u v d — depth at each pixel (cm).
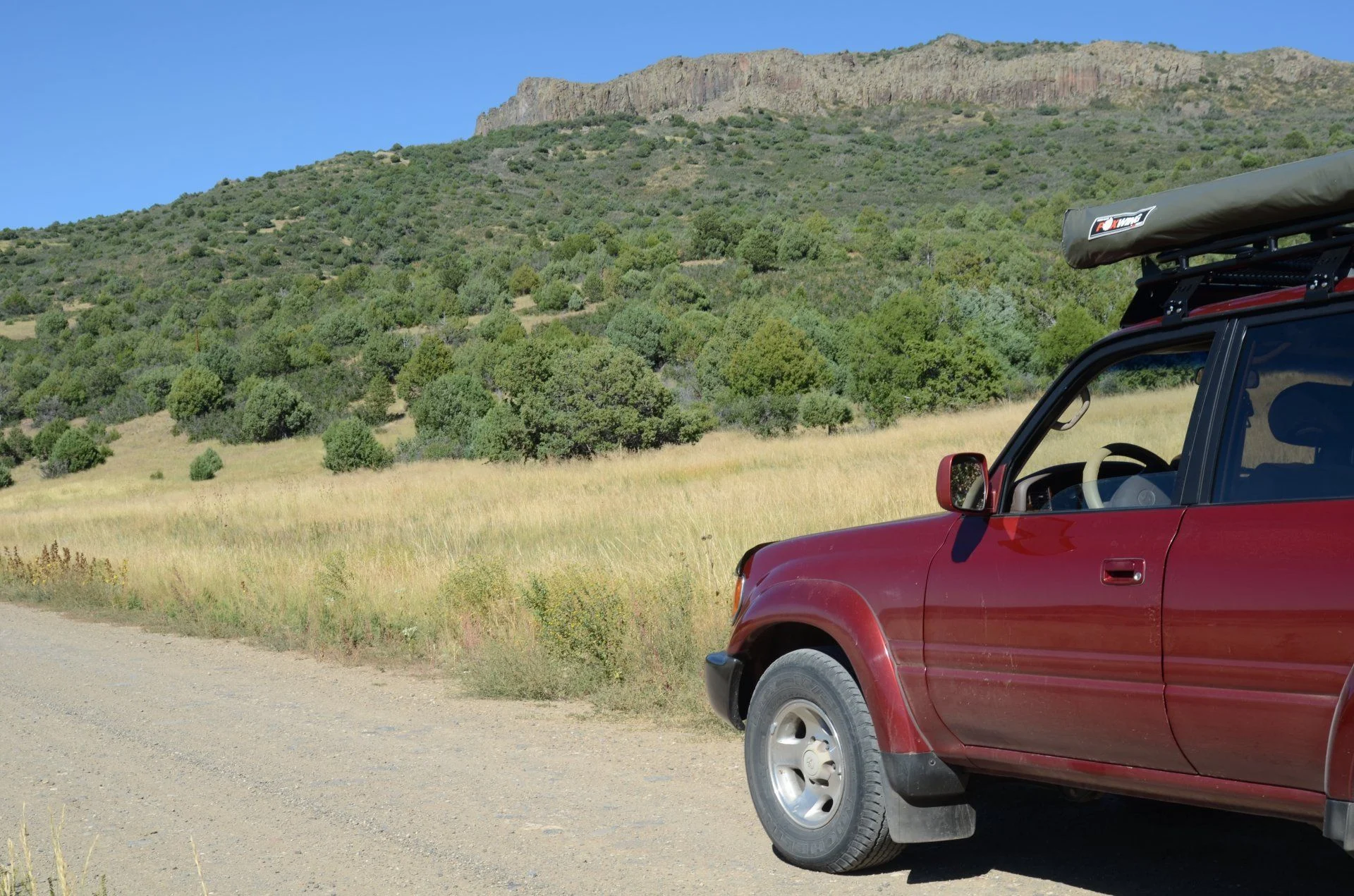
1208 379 325
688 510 1670
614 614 819
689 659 764
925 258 12862
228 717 748
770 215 18325
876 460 2448
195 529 2550
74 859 466
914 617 382
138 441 8200
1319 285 305
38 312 16388
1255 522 300
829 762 414
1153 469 342
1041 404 373
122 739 687
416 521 2383
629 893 405
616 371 4369
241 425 8000
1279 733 288
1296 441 301
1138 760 327
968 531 378
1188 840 429
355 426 5931
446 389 6556
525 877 426
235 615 1179
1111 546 330
